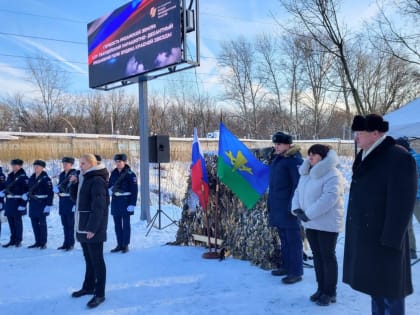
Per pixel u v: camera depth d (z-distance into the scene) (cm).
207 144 2031
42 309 423
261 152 601
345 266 315
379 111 2320
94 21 1085
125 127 3984
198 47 854
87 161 441
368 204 290
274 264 530
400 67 2025
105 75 1045
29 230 916
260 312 390
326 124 3653
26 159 1588
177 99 3994
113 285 490
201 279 501
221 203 634
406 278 291
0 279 530
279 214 474
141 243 743
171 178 1567
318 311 384
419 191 574
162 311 404
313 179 406
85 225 436
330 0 1412
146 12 909
